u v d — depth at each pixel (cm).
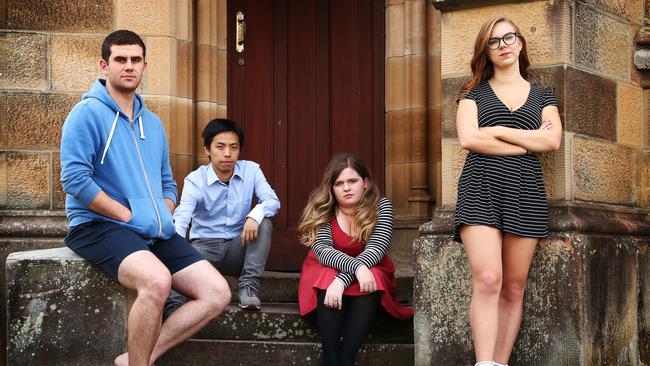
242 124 645
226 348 480
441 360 448
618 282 457
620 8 498
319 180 643
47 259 428
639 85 515
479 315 403
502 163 404
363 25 639
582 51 458
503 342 419
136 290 405
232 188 519
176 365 484
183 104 571
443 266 449
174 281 422
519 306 419
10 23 536
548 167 441
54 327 427
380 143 633
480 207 402
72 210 420
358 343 451
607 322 444
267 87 646
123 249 402
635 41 512
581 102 454
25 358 428
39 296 428
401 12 615
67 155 403
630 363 469
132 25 551
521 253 408
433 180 607
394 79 616
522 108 411
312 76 646
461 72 460
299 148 646
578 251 422
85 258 418
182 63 571
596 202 466
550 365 425
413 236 602
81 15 542
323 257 464
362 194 479
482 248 400
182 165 569
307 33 648
